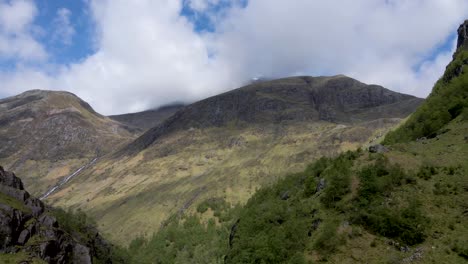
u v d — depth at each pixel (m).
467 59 178.75
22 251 116.62
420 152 107.50
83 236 171.75
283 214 116.88
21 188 156.12
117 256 194.12
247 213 153.75
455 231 74.56
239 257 115.50
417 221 80.06
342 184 102.56
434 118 143.25
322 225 96.00
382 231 83.00
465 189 83.75
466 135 108.88
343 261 81.56
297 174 175.38
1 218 117.12
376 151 113.50
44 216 142.00
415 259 73.00
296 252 93.94
